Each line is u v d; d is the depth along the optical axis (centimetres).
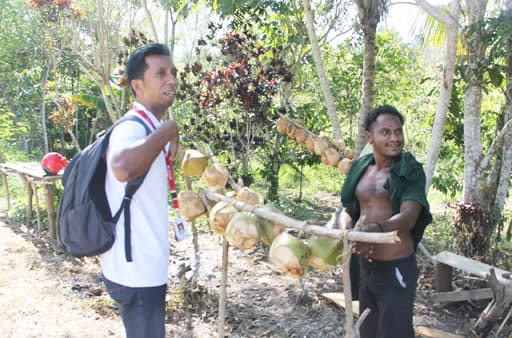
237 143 629
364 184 239
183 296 407
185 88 591
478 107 458
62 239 183
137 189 182
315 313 384
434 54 552
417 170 214
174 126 171
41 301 405
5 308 387
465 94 463
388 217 227
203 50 743
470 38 457
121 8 630
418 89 976
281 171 1169
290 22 684
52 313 380
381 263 229
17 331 345
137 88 193
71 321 366
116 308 395
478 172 456
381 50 858
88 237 178
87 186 178
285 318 377
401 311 223
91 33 619
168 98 194
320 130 816
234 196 214
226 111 630
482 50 455
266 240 191
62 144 1472
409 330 223
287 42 701
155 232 189
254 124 601
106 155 184
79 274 479
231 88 550
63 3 664
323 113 812
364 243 187
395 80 930
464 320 376
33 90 1248
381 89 855
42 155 1423
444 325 367
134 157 158
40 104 1383
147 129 183
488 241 454
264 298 417
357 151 470
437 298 397
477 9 447
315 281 458
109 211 182
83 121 1545
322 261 173
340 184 1074
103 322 368
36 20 1262
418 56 858
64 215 182
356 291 271
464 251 456
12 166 691
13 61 1373
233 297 418
